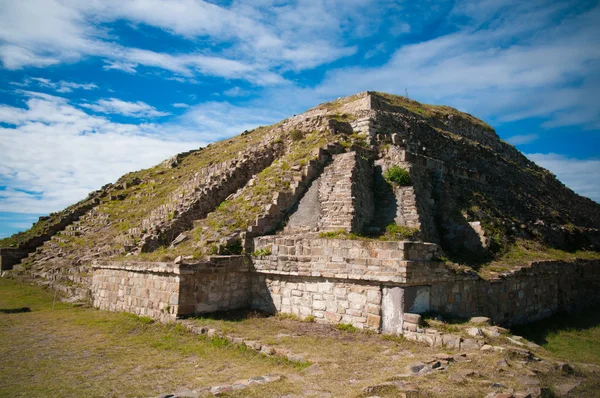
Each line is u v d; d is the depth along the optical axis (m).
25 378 9.77
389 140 23.41
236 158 27.55
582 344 14.73
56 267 28.95
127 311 17.81
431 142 26.88
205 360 10.93
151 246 20.86
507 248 19.58
